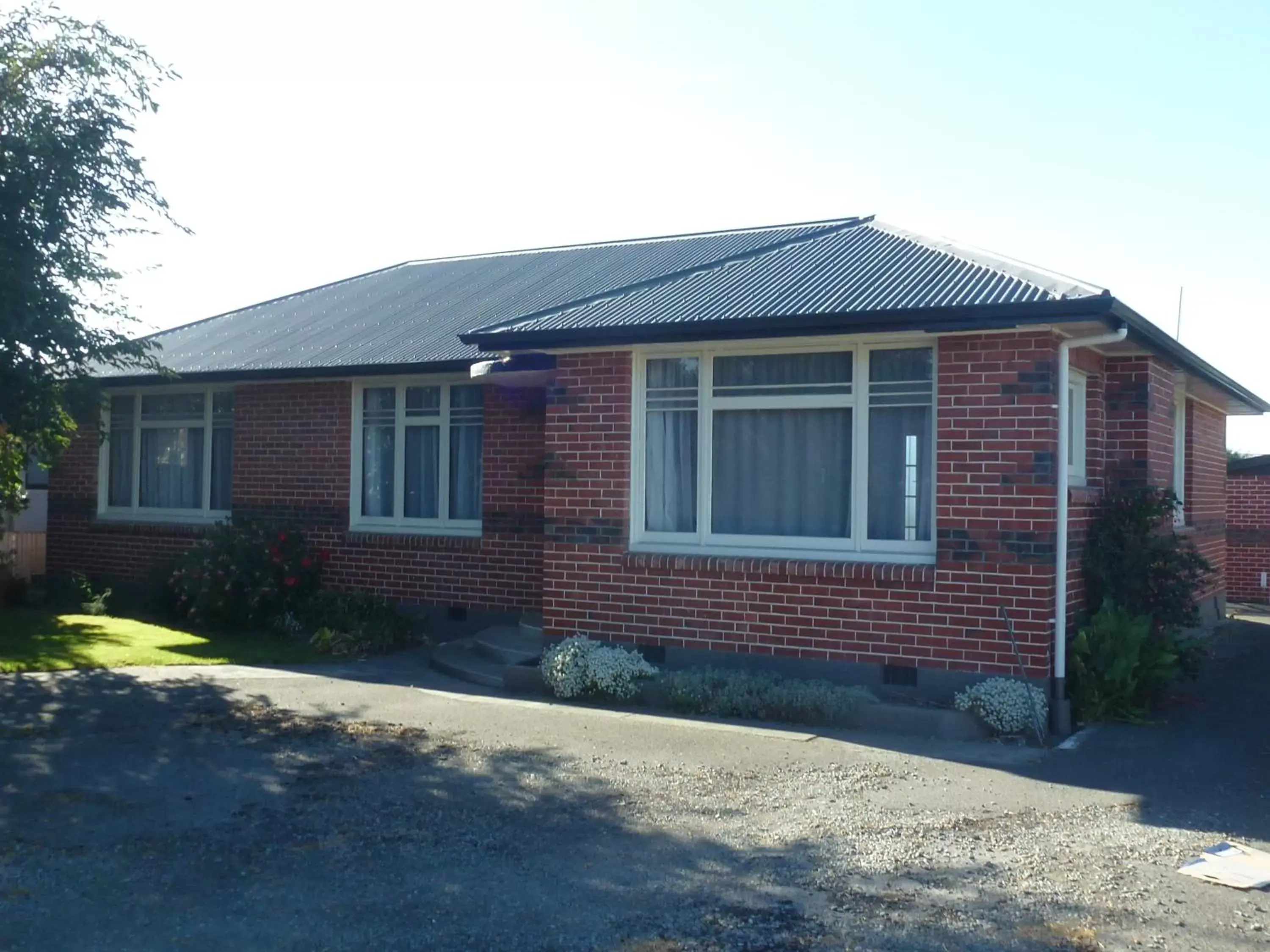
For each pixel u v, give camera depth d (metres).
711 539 11.21
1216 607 17.75
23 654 12.57
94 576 17.97
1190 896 5.82
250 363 15.81
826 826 6.95
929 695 9.93
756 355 11.06
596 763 8.41
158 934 5.33
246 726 9.49
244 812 7.19
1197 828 6.94
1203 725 9.86
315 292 20.22
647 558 11.16
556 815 7.15
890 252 12.18
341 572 15.40
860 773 8.20
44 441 13.98
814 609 10.44
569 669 10.73
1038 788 7.84
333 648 13.45
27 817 7.04
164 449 17.81
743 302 10.91
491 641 12.87
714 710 10.09
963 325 9.56
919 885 5.98
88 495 18.16
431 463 15.12
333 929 5.40
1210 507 17.36
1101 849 6.54
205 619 14.86
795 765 8.38
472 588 14.41
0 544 17.73
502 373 12.38
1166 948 5.19
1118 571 10.80
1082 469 11.30
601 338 10.98
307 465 15.77
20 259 11.93
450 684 11.71
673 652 11.06
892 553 10.38
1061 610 9.56
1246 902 5.75
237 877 6.07
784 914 5.59
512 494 14.15
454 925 5.46
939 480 9.93
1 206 12.05
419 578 14.80
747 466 11.12
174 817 7.08
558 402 11.66
